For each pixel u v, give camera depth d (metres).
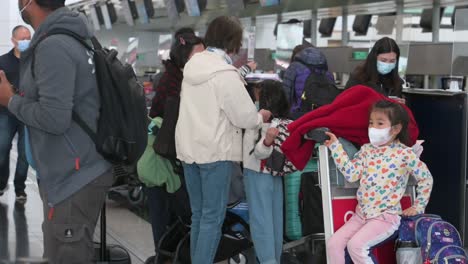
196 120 3.80
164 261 4.55
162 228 4.55
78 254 3.02
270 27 8.10
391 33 5.79
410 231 3.30
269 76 5.88
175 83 4.41
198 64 3.83
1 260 2.85
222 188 3.86
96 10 11.74
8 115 6.48
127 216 6.17
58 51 2.87
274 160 3.86
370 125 3.31
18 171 6.53
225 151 3.79
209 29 3.91
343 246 3.32
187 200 4.27
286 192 4.33
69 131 3.01
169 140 4.09
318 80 4.80
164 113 4.14
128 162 3.15
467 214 4.59
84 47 3.03
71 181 3.03
